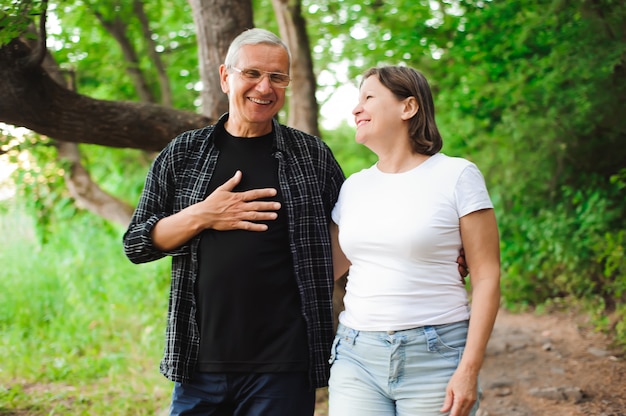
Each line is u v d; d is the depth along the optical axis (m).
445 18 6.80
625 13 5.26
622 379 4.68
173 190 2.49
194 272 2.40
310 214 2.46
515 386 4.70
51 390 4.67
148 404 4.34
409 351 2.15
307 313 2.40
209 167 2.47
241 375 2.38
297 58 5.34
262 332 2.37
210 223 2.34
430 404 2.14
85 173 6.16
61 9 5.07
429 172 2.23
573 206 6.98
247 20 4.13
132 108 3.72
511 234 7.55
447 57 7.26
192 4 4.16
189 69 8.45
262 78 2.40
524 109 6.63
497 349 5.58
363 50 7.55
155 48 7.75
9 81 3.19
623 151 6.66
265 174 2.46
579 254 6.64
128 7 7.37
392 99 2.31
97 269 7.53
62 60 6.64
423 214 2.17
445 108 7.92
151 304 6.72
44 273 7.49
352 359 2.25
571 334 5.95
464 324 2.21
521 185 7.26
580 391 4.40
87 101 3.55
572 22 5.52
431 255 2.17
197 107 8.43
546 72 6.14
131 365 5.21
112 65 8.04
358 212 2.29
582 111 6.01
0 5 2.90
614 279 6.46
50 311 6.66
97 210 6.16
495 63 6.51
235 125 2.51
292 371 2.38
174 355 2.40
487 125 7.43
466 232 2.18
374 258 2.23
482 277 2.17
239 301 2.36
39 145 5.61
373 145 2.36
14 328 6.14
